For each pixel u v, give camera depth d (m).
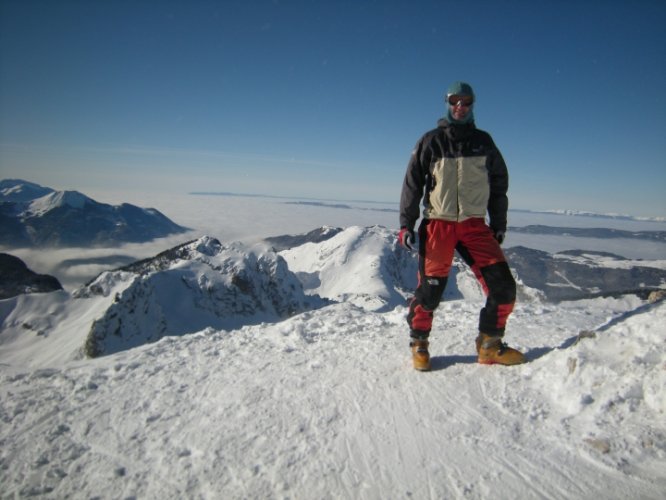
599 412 2.83
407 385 3.67
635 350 3.03
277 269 117.44
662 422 2.58
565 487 2.36
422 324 3.93
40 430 3.78
